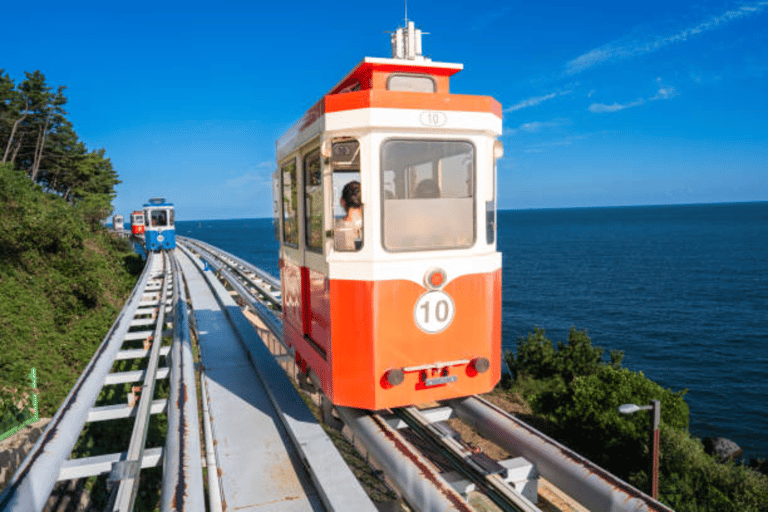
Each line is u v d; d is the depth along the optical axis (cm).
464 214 452
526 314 4228
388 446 460
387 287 421
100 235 3312
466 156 448
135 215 4331
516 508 410
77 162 4600
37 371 1197
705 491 865
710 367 2855
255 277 1959
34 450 504
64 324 1527
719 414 2203
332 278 434
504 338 3438
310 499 436
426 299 434
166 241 3319
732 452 1684
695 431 2042
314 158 487
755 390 2484
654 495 812
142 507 711
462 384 454
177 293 1427
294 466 492
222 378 762
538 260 8369
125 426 945
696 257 8300
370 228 418
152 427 943
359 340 426
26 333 1323
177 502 398
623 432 980
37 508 435
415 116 419
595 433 1024
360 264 422
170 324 1195
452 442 499
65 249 1948
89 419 644
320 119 437
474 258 450
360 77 491
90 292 1748
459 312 448
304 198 537
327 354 456
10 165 2844
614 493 381
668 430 970
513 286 5734
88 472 500
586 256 8819
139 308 1455
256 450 524
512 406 1303
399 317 427
